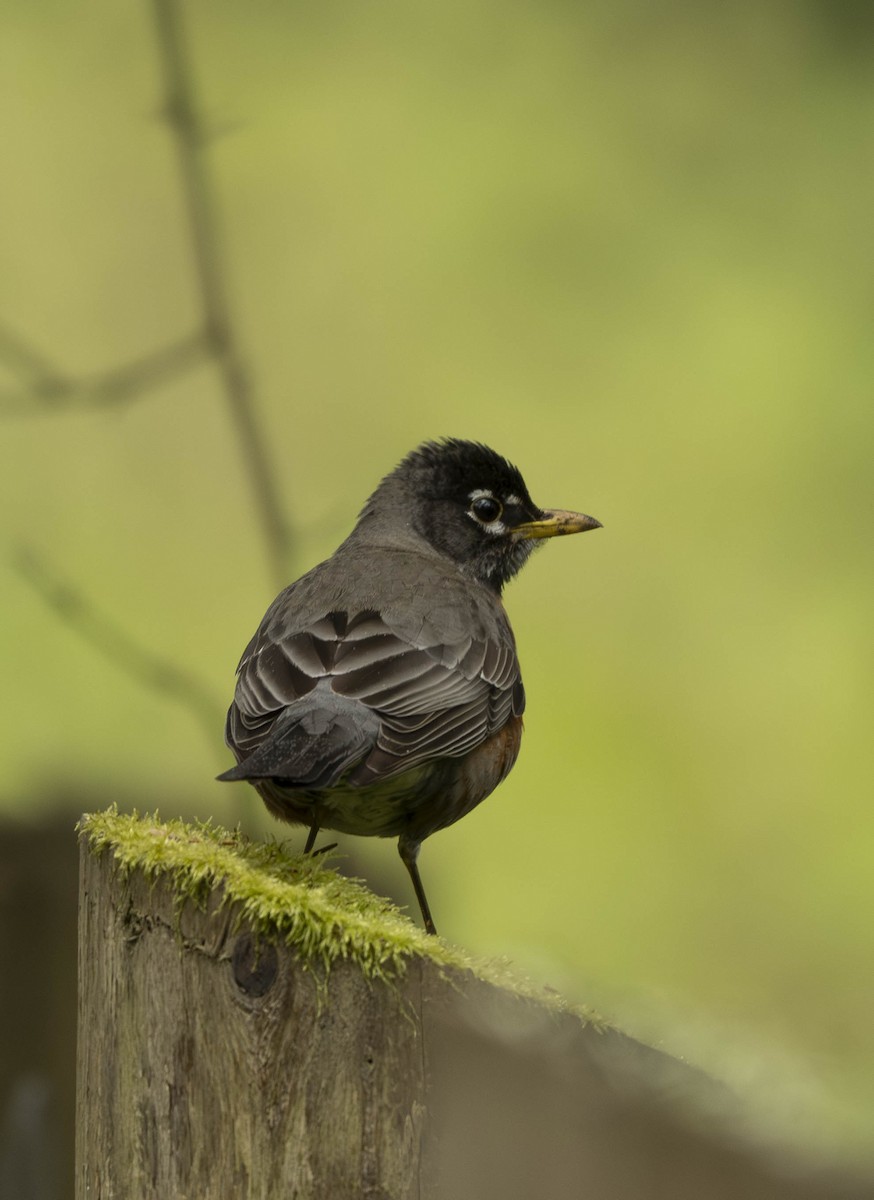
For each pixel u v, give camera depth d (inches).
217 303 411.8
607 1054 144.1
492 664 290.2
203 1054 166.1
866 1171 110.7
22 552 471.2
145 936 173.5
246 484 434.3
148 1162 170.4
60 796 381.1
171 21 411.2
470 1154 147.2
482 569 341.4
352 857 382.0
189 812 377.4
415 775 275.6
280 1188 159.3
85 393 401.1
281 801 275.7
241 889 165.2
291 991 160.9
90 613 406.0
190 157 411.5
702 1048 206.4
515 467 346.9
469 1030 152.3
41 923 290.7
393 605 279.1
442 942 166.9
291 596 285.0
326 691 258.1
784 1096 137.1
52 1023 287.9
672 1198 122.6
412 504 339.0
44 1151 282.5
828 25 688.4
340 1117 157.5
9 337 399.5
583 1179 134.6
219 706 391.5
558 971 266.2
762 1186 115.1
